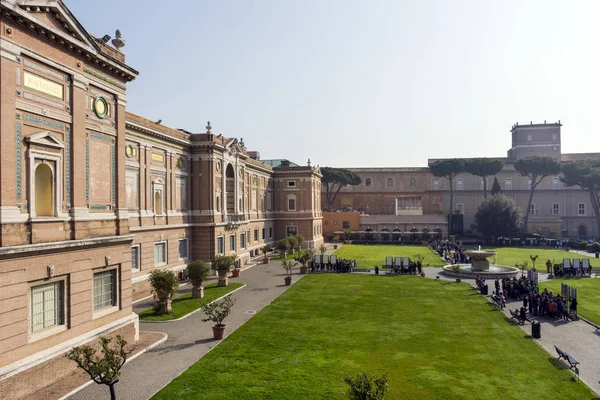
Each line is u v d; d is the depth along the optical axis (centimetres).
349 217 8756
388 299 3139
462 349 2052
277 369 1789
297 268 4681
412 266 4412
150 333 2286
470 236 8569
